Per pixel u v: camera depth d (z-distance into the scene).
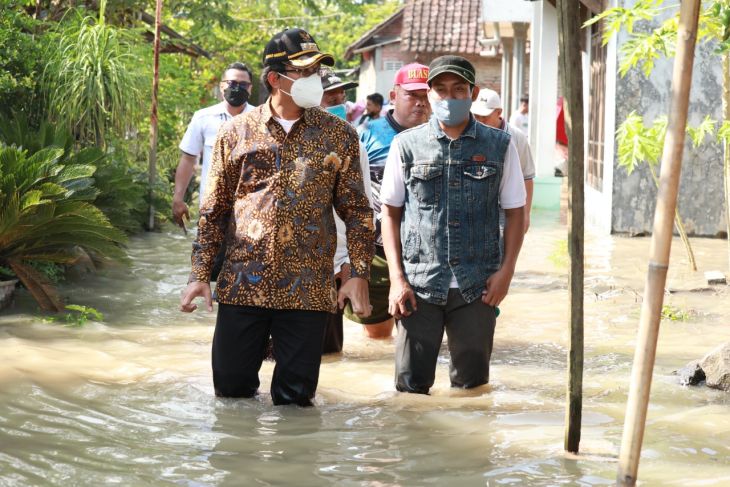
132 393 4.90
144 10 16.58
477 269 4.80
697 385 5.09
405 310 4.87
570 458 3.85
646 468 3.72
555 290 8.23
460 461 3.83
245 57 26.84
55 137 8.75
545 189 16.14
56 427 4.23
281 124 4.51
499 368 5.59
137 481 3.57
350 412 4.58
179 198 7.61
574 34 3.39
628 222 11.66
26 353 5.63
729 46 4.30
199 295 4.57
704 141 11.33
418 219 4.83
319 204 4.51
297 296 4.50
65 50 10.68
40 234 7.01
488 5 17.22
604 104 12.88
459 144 4.77
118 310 7.24
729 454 3.90
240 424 4.36
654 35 7.18
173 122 16.42
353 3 24.12
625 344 6.15
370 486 3.54
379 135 6.13
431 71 4.70
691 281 8.36
